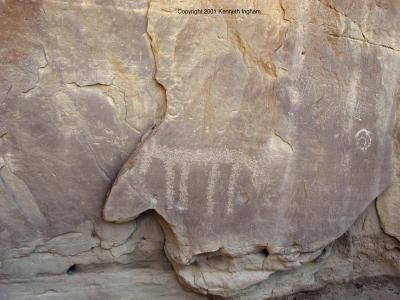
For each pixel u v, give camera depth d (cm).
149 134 198
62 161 194
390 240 241
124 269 225
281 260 226
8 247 200
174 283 232
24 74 181
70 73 185
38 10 175
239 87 198
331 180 218
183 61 191
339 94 208
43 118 188
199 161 203
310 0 194
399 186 229
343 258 246
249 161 207
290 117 205
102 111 193
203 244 214
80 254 212
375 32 204
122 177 195
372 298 244
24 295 212
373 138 218
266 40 195
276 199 214
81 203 201
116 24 183
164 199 204
